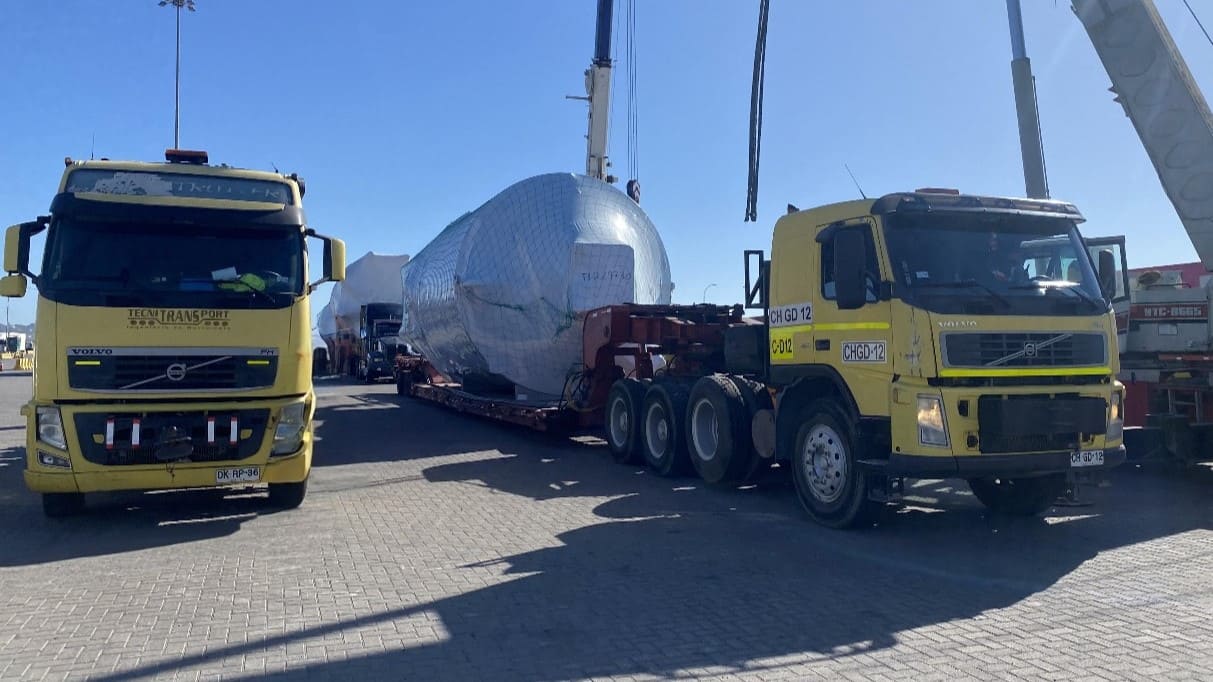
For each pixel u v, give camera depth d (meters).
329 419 19.42
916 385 7.43
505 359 15.52
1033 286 7.88
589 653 5.23
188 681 4.82
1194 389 10.06
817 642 5.41
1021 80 14.69
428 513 9.34
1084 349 7.76
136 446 8.33
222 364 8.66
